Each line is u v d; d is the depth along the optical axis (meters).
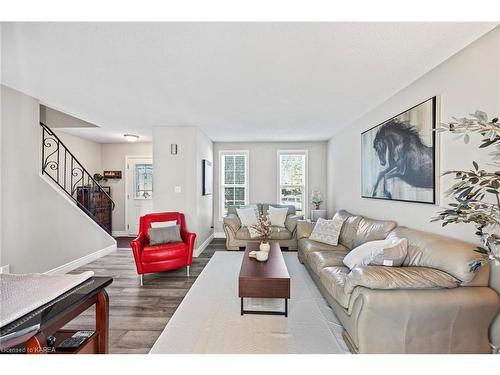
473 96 1.77
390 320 1.54
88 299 1.18
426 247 1.89
